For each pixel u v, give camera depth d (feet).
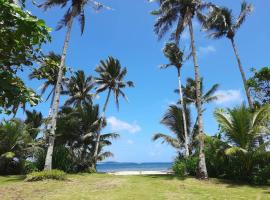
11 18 10.91
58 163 82.12
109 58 111.96
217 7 71.72
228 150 54.54
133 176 74.38
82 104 121.29
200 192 43.29
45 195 40.32
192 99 103.35
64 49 68.13
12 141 85.20
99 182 57.11
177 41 74.95
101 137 107.65
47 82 113.91
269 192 43.55
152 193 41.98
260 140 59.41
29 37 11.91
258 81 76.79
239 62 89.45
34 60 12.99
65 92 121.49
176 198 37.65
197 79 66.64
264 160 57.98
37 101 12.21
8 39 11.73
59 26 77.10
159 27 74.84
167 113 91.56
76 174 80.89
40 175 58.44
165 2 70.08
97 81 111.45
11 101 11.42
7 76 11.34
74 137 98.48
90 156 99.55
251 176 58.34
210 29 92.63
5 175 81.05
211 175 65.72
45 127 93.97
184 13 71.67
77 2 72.84
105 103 107.65
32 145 85.97
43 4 72.69
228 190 45.80
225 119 60.54
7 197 38.63
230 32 91.97
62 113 102.68
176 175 71.61
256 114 59.31
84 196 39.24
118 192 42.98
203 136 62.95
